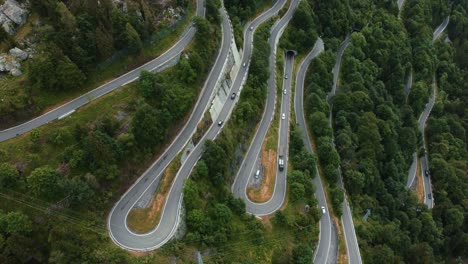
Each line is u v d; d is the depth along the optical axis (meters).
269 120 156.88
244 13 176.62
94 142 106.44
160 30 141.62
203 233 114.38
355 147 162.50
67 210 106.69
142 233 111.25
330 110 174.38
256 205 134.12
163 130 124.44
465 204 179.25
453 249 173.12
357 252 135.12
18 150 109.94
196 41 145.75
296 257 121.50
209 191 125.19
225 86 151.50
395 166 172.88
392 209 160.38
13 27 124.50
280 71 175.00
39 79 117.31
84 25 123.00
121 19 127.94
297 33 187.38
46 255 105.62
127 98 125.38
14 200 105.12
